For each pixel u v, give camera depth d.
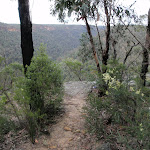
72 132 3.28
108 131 2.67
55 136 3.21
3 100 3.18
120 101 2.52
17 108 3.39
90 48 5.92
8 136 3.31
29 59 4.14
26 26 4.03
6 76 3.52
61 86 4.26
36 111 3.37
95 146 2.57
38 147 2.89
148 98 2.29
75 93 7.05
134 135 2.03
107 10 3.30
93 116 2.87
